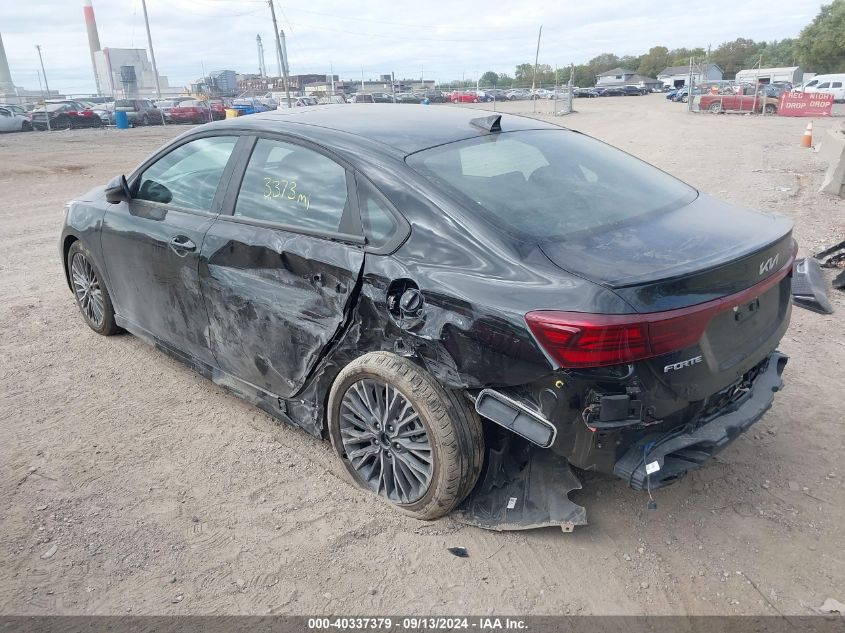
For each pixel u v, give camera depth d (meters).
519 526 2.81
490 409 2.60
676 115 33.22
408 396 2.78
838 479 3.22
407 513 3.02
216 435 3.73
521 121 3.84
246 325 3.44
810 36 68.06
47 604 2.58
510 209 2.80
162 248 3.85
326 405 3.28
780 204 9.35
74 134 28.61
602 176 3.31
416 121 3.52
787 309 3.08
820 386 4.09
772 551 2.79
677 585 2.63
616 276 2.37
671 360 2.38
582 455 2.46
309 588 2.65
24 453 3.57
